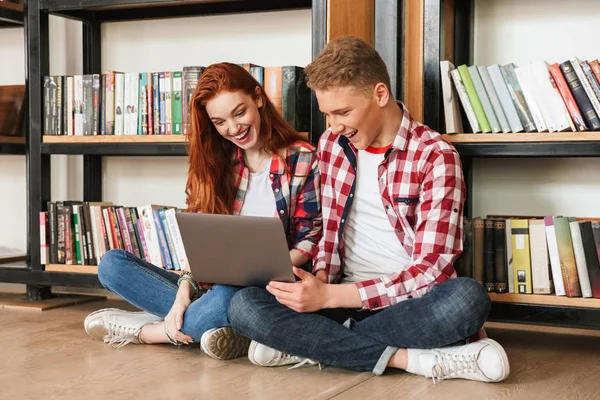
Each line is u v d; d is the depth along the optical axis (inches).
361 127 68.9
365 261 73.2
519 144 80.4
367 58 68.3
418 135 71.6
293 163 76.9
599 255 78.5
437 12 82.6
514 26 92.4
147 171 111.0
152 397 59.7
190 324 72.7
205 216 65.9
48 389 61.7
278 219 63.0
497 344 64.6
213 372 67.8
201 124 75.9
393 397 60.4
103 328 79.3
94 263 100.5
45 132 102.4
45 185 103.3
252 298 67.6
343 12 86.0
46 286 107.9
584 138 77.9
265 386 63.3
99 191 113.3
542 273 80.6
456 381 65.8
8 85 110.0
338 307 67.5
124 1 96.3
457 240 68.6
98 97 99.3
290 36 102.9
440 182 68.1
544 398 60.7
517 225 81.5
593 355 78.2
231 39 106.0
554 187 91.8
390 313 66.4
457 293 64.7
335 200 74.5
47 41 103.1
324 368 69.7
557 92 79.1
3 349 76.4
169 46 109.3
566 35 90.4
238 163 77.9
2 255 110.0
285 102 89.4
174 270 95.6
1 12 103.3
